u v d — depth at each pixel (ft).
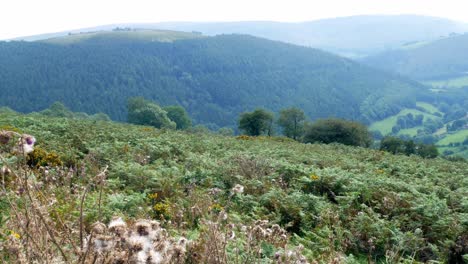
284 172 37.19
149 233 6.36
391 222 24.43
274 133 234.99
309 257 17.12
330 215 24.43
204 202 21.88
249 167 36.94
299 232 23.76
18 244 7.87
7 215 13.47
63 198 19.13
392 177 44.98
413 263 19.66
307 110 602.44
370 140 187.42
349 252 21.34
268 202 26.63
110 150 38.81
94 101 482.69
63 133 50.52
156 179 27.53
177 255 8.18
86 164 31.19
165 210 21.63
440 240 23.57
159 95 559.38
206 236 11.81
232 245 13.58
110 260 6.03
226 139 85.35
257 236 12.32
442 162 75.66
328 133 176.86
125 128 75.36
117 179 26.53
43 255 7.38
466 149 344.49
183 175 31.27
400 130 504.02
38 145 35.94
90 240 6.24
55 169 27.27
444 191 36.22
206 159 38.99
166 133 75.66
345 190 31.53
